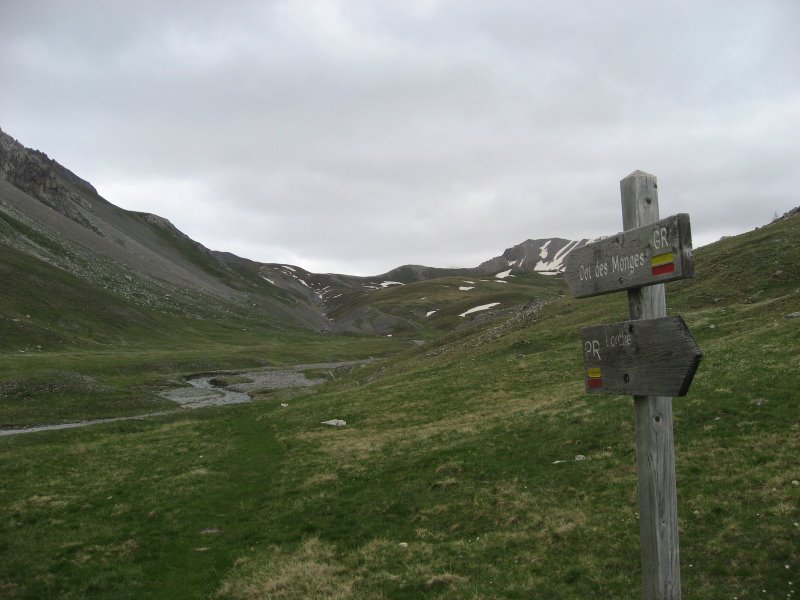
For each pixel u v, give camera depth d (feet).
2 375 254.47
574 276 33.45
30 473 112.98
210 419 190.19
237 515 78.64
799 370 90.58
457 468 84.12
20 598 58.18
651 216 28.78
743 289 190.29
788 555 45.57
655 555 27.43
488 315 361.30
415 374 212.64
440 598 48.19
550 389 135.33
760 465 63.05
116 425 186.39
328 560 59.57
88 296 534.78
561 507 64.64
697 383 96.73
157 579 60.49
